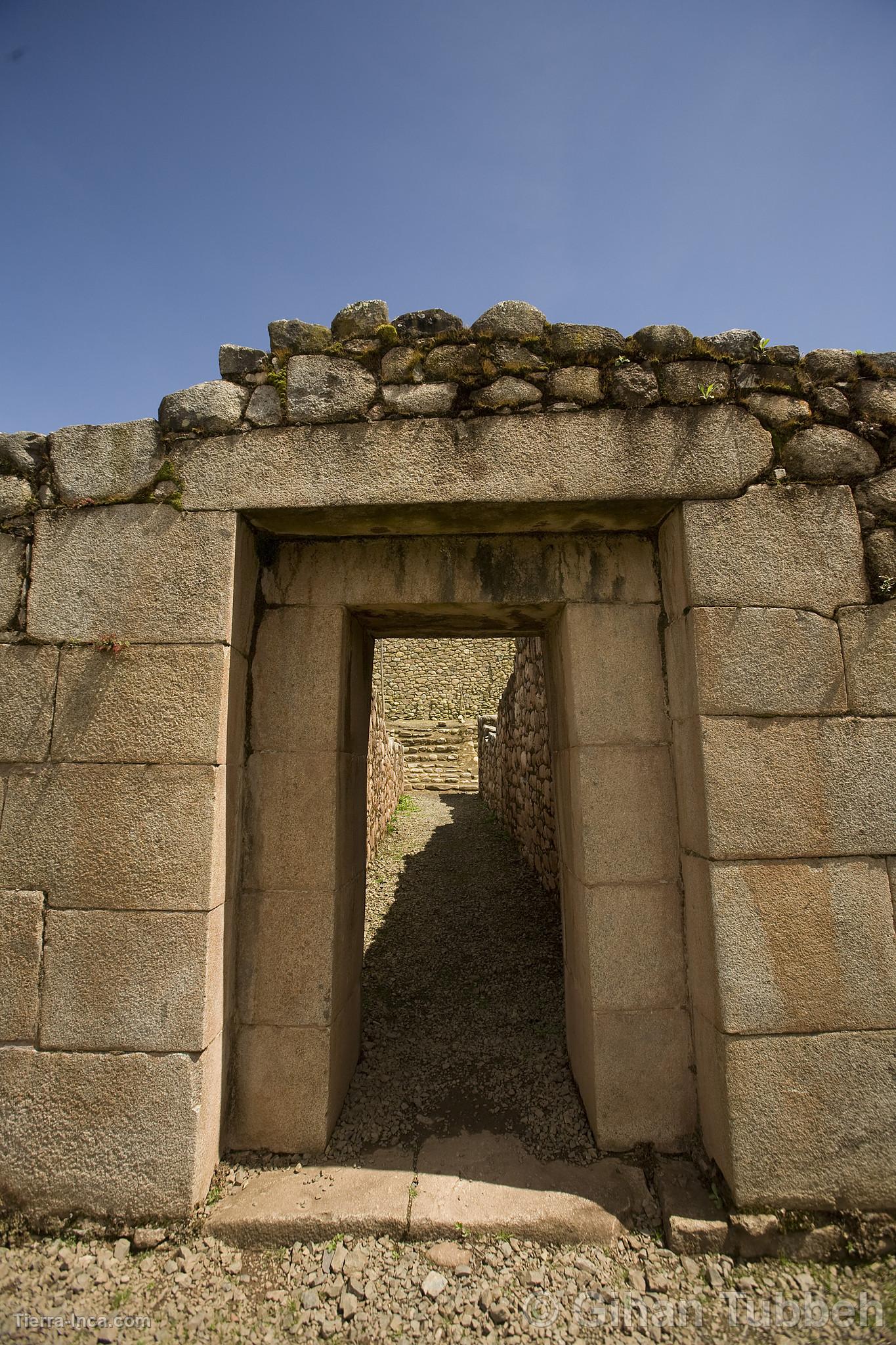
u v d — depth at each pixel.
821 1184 2.20
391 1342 1.93
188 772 2.43
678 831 2.67
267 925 2.65
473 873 6.39
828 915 2.32
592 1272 2.11
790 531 2.52
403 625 3.30
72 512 2.63
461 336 2.64
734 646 2.45
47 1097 2.30
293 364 2.64
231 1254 2.18
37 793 2.46
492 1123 2.75
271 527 2.75
